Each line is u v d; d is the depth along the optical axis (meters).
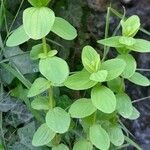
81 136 0.23
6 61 0.25
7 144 0.24
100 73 0.19
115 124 0.22
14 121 0.25
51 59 0.19
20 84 0.24
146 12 0.25
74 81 0.19
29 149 0.24
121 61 0.19
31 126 0.24
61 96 0.25
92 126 0.20
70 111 0.20
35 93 0.20
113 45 0.20
